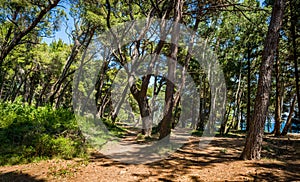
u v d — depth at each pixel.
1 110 9.50
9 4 11.53
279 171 5.38
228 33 17.22
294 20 11.47
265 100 6.62
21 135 7.20
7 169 5.49
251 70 20.48
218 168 5.64
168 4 11.45
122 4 13.32
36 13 13.79
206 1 10.80
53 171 5.27
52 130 7.87
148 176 5.01
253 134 6.67
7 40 15.26
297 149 8.47
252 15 14.79
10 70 25.98
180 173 5.24
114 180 4.73
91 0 11.97
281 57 15.31
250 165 5.89
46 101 20.80
